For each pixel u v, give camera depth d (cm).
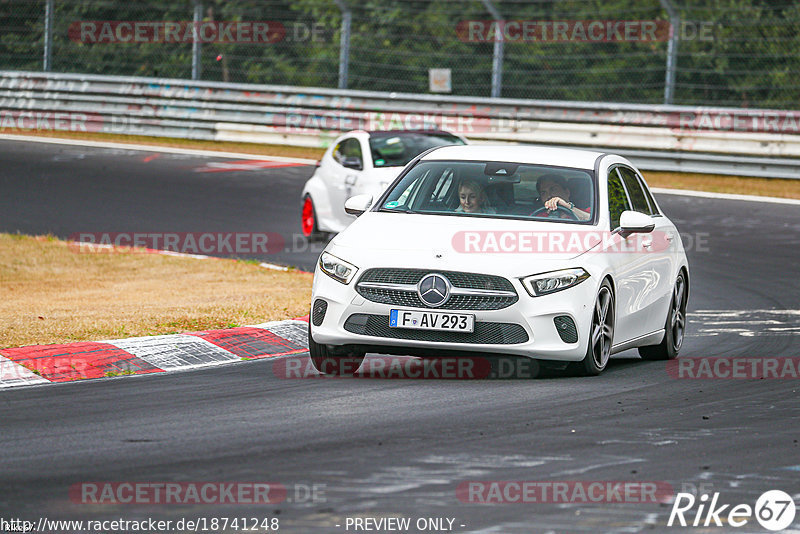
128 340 2880
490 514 1530
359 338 2531
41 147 8350
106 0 10319
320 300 2605
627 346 2845
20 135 8988
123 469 1747
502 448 1902
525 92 9375
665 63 8969
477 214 2731
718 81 8812
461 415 2173
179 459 1809
